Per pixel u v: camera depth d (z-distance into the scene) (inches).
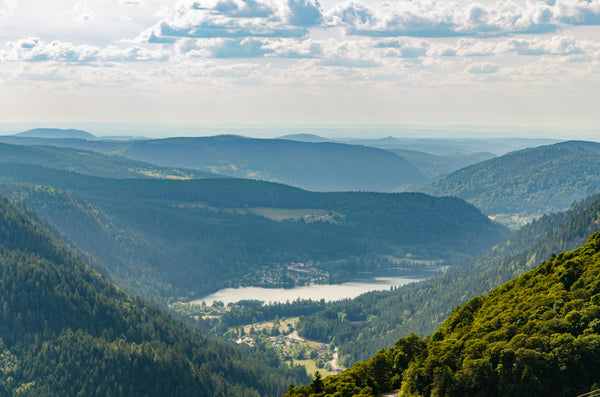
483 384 6909.5
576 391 6555.1
